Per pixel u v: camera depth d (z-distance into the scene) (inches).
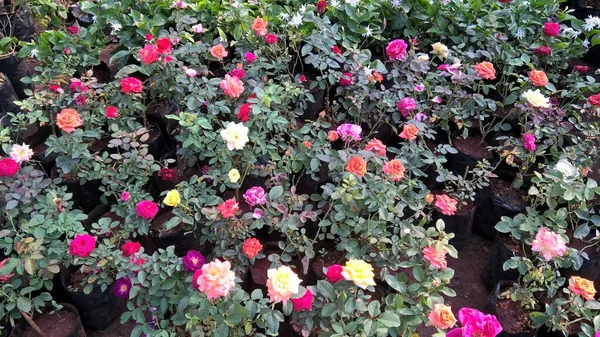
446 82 115.0
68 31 133.6
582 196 85.4
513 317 83.3
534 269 79.4
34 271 71.9
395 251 78.3
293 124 105.2
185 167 104.5
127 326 87.0
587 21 131.8
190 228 86.9
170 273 72.7
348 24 129.8
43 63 124.9
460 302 94.1
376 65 114.0
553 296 84.2
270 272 61.9
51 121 104.5
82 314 82.6
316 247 90.4
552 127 105.3
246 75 107.4
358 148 104.5
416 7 136.3
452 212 87.8
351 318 67.7
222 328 65.3
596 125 103.0
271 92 96.7
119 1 134.5
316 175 102.4
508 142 102.1
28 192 81.0
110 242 79.8
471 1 137.0
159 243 90.7
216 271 62.4
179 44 119.4
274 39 111.7
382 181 84.1
